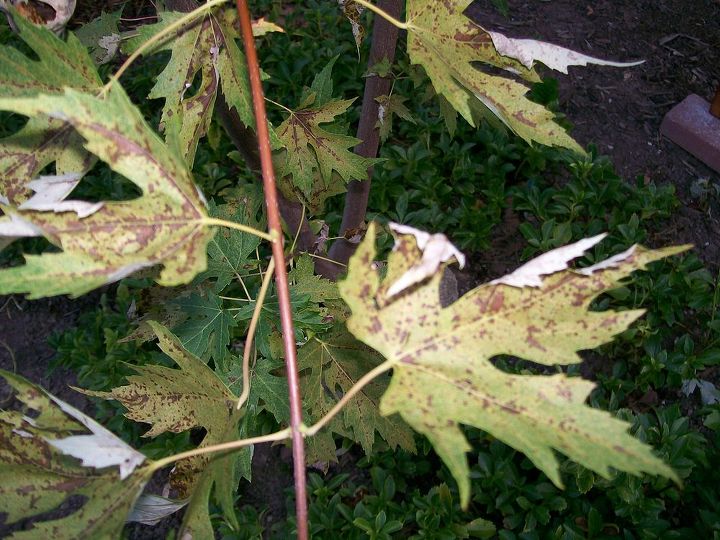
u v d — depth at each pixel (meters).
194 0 0.40
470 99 0.41
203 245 0.21
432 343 0.21
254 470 0.99
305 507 0.21
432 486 0.97
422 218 1.19
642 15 1.54
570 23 1.51
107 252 0.20
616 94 1.39
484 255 1.18
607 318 0.21
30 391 0.24
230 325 0.45
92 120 0.20
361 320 0.21
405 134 1.30
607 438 0.19
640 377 1.02
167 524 0.95
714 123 1.28
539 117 0.27
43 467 0.23
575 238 1.17
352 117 1.29
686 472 0.89
